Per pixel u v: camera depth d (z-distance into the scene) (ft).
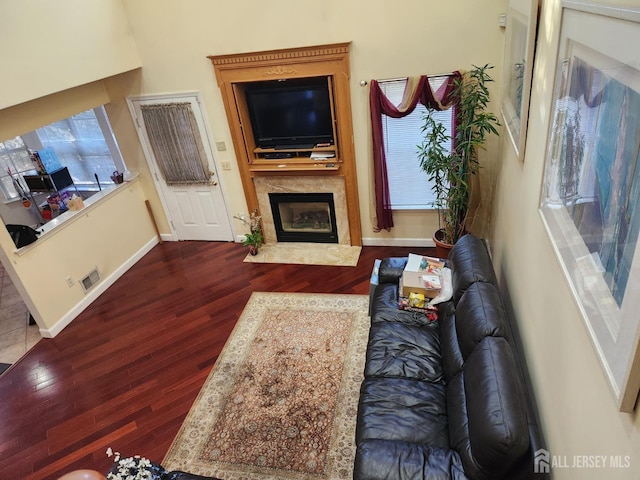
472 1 13.00
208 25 15.12
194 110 16.89
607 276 4.20
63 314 15.40
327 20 14.16
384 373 9.63
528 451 6.29
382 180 16.11
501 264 12.14
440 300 11.03
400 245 17.71
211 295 16.08
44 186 19.29
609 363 4.07
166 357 13.37
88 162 21.42
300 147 16.81
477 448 6.49
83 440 11.03
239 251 18.92
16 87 11.73
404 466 7.17
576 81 5.29
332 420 10.60
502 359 7.27
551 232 6.43
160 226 20.35
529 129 8.52
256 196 18.03
